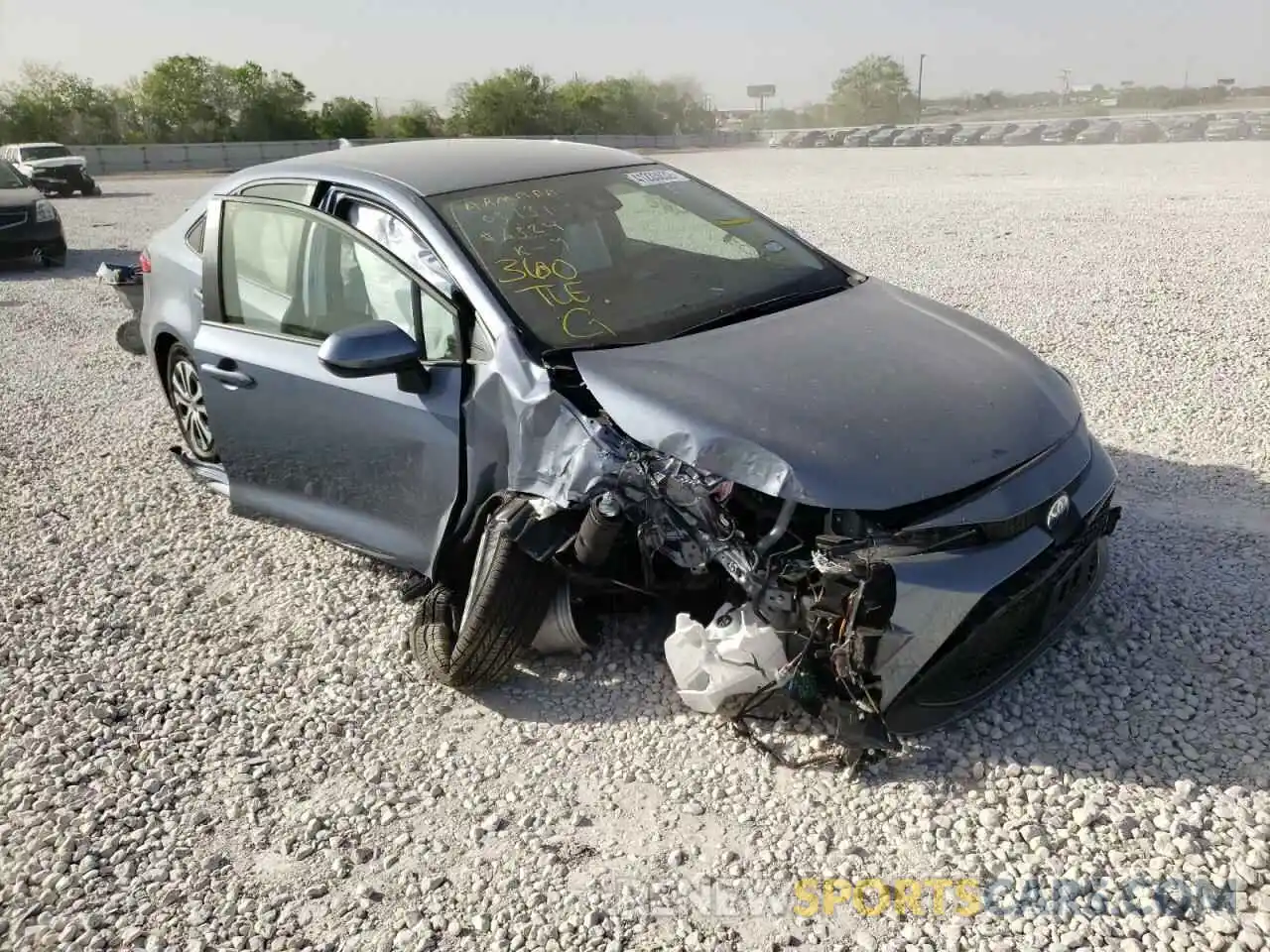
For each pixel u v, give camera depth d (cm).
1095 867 275
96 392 803
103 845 321
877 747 304
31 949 285
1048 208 1551
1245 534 443
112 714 385
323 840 315
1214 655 357
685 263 420
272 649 421
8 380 853
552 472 339
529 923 277
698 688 339
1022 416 333
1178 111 7356
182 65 5869
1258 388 632
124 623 452
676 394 327
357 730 366
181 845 319
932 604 293
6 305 1164
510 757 344
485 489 366
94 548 528
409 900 289
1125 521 462
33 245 1385
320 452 421
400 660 404
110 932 288
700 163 3566
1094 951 250
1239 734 318
